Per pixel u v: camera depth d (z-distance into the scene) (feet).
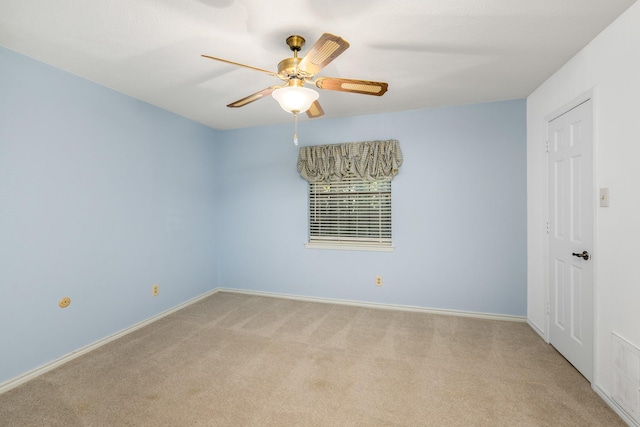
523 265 10.19
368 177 11.51
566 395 6.34
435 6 5.37
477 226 10.62
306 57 5.15
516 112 10.14
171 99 10.00
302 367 7.48
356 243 12.12
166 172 11.13
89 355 8.16
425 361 7.73
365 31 6.13
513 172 10.22
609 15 5.69
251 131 13.46
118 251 9.32
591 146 6.62
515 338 9.00
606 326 6.15
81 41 6.49
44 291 7.43
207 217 13.32
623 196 5.70
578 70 7.07
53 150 7.61
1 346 6.64
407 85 8.94
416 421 5.62
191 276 12.39
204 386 6.73
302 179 12.70
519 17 5.72
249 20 5.75
